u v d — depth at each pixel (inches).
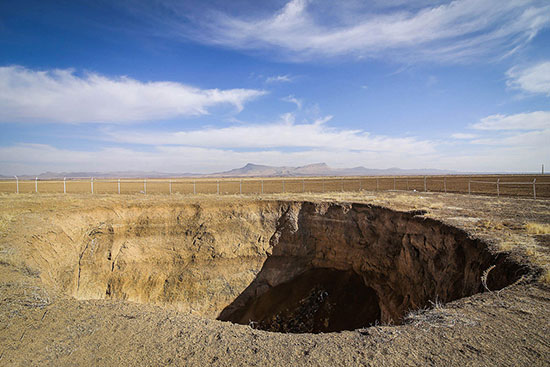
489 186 1947.6
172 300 871.1
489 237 490.6
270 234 1011.3
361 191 1627.7
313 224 996.6
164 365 206.8
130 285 842.2
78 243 766.5
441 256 587.8
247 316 911.0
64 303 318.0
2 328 259.1
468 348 203.8
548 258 373.7
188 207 989.2
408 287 688.4
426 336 224.7
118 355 221.8
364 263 886.4
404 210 812.0
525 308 261.6
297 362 200.2
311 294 940.6
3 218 641.6
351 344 221.3
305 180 3097.9
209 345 231.8
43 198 1050.7
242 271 959.6
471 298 299.3
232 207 1015.6
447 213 740.0
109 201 971.3
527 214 724.7
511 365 182.5
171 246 923.4
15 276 382.6
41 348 233.3
